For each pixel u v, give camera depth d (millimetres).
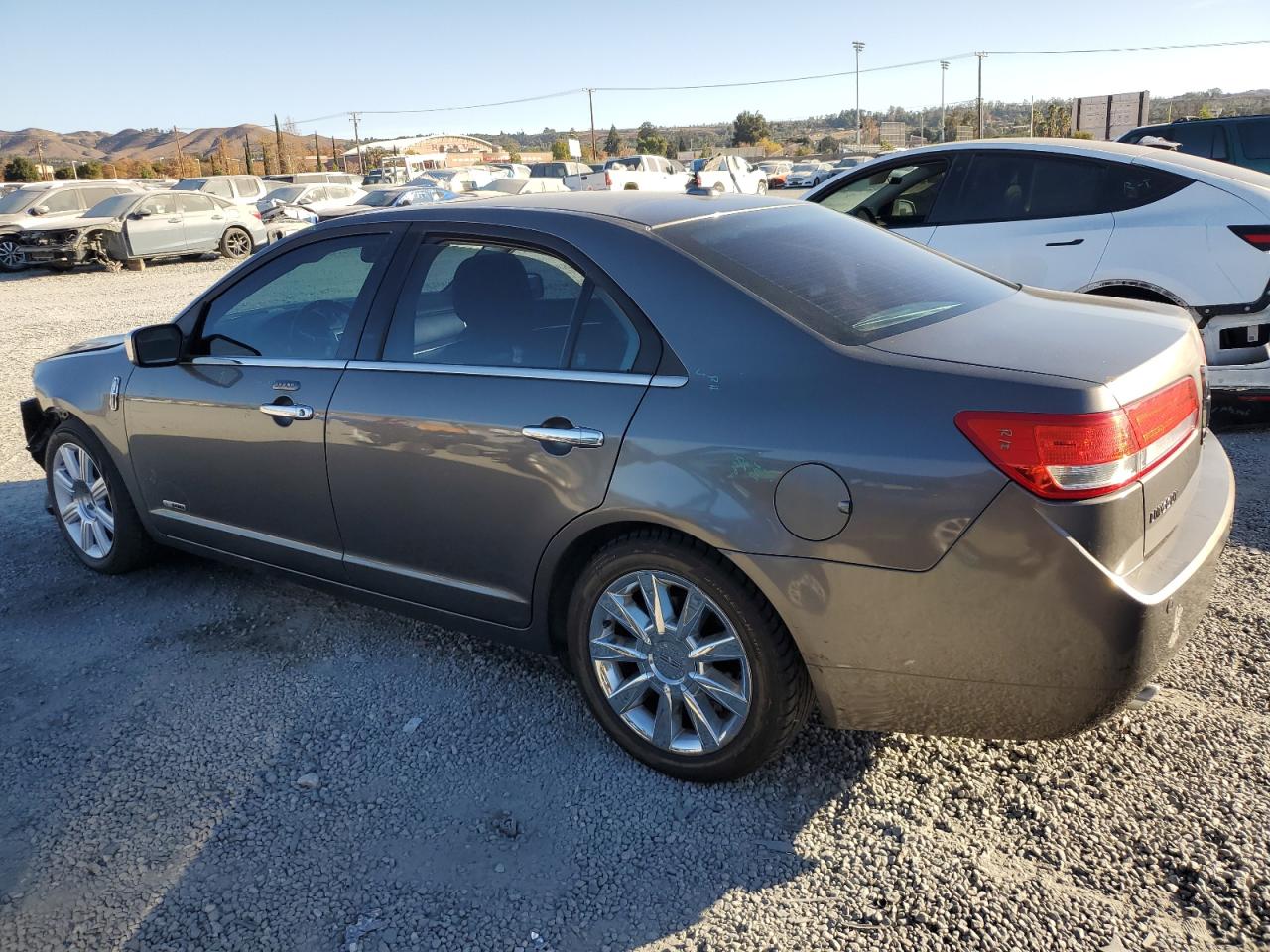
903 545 2311
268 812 2766
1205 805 2602
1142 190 5551
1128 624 2225
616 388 2715
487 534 3008
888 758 2885
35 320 12961
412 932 2326
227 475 3695
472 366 3023
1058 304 2977
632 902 2391
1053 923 2250
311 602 4105
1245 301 5270
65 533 4508
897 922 2279
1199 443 2711
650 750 2852
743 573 2559
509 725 3152
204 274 18859
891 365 2398
